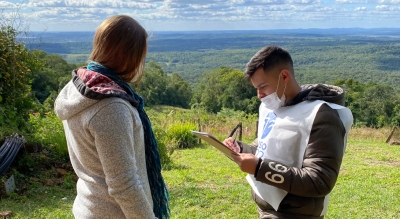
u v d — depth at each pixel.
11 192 5.79
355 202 6.41
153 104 61.38
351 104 42.66
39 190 6.03
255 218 5.38
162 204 2.04
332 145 2.09
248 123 20.55
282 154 2.23
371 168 9.77
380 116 40.62
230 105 56.81
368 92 45.31
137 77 1.94
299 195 2.10
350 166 10.12
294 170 2.07
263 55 2.26
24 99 7.74
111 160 1.69
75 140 1.81
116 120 1.69
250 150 2.69
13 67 7.31
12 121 7.18
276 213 2.31
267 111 2.47
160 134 13.26
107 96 1.70
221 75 63.47
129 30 1.82
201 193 6.38
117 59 1.83
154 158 1.99
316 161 2.08
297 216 2.25
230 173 8.67
